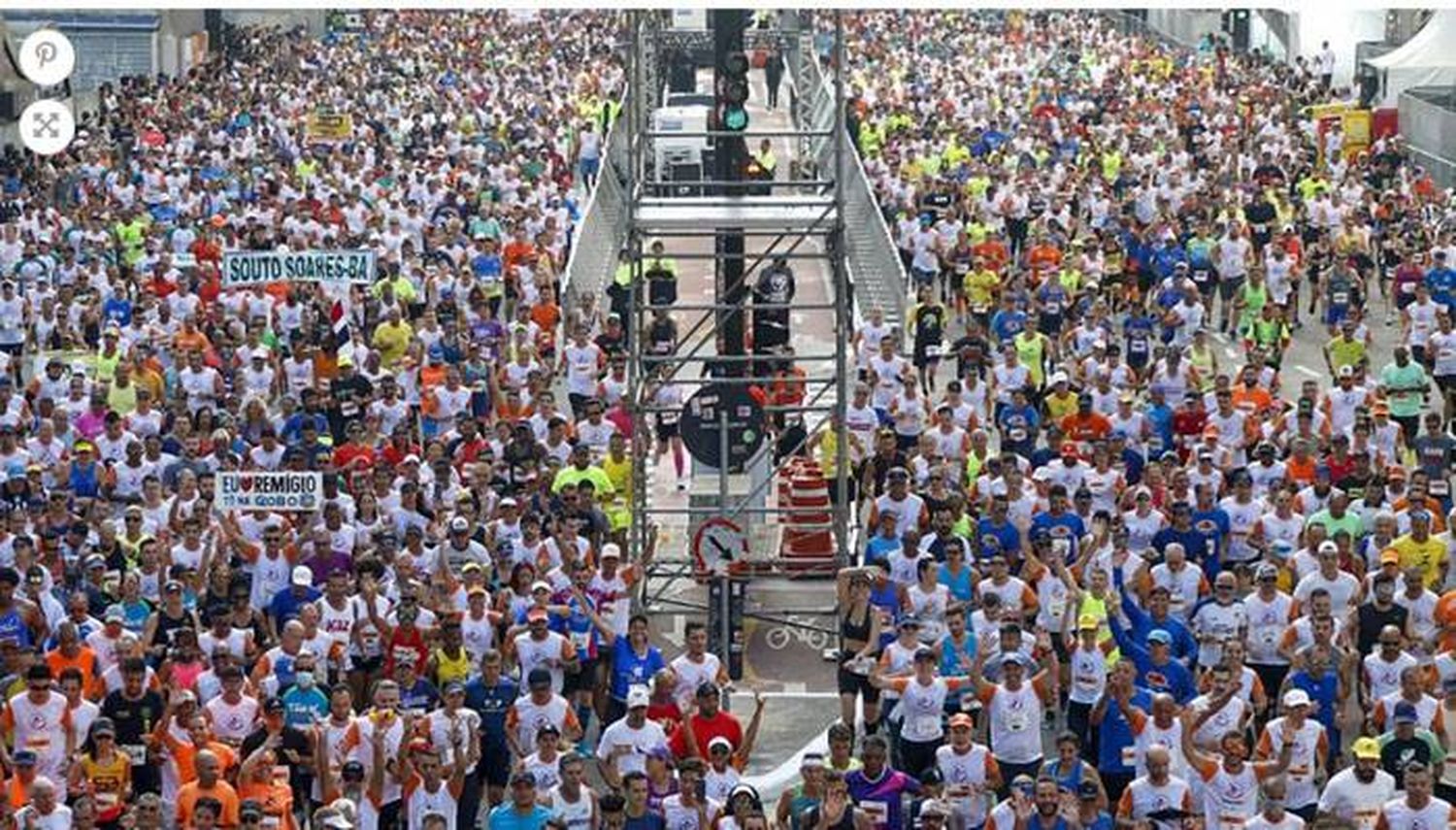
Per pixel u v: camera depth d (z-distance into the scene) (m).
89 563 70.31
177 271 114.69
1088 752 66.88
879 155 158.88
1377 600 68.56
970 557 72.62
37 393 95.19
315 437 84.94
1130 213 135.50
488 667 64.38
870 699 69.12
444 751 61.19
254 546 73.00
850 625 69.44
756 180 90.31
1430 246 130.62
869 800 57.25
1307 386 87.31
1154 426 88.94
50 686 61.72
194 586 72.19
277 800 57.59
